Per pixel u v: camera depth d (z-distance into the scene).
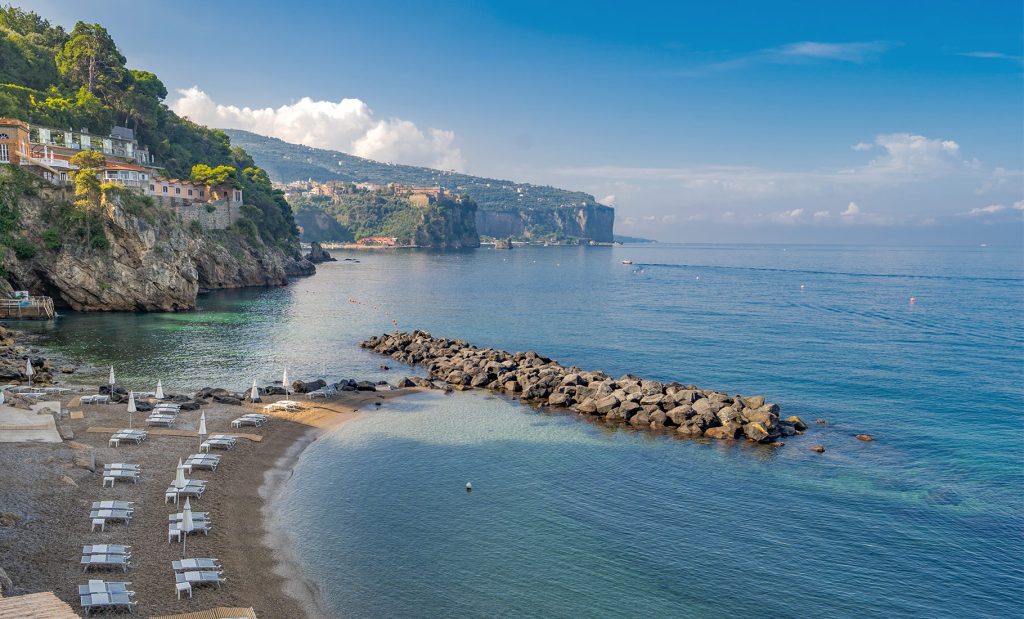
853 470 50.75
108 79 182.75
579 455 53.22
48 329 100.69
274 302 149.12
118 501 36.66
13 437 44.94
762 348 103.00
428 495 44.53
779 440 57.69
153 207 128.25
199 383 72.44
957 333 119.06
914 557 37.75
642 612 31.92
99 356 83.38
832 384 79.38
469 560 36.09
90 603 26.84
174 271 126.31
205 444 48.50
